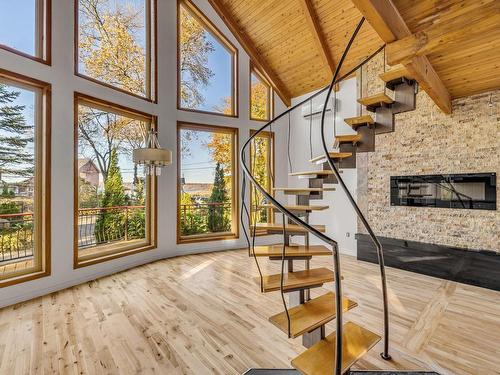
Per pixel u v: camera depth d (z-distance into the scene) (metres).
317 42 4.82
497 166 3.53
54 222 3.46
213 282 3.79
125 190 4.52
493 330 2.52
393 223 4.50
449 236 3.91
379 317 2.78
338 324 1.39
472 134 3.72
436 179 4.03
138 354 2.17
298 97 6.38
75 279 3.67
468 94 3.71
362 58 4.88
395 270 4.33
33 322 2.67
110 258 4.13
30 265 3.34
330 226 5.53
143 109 4.59
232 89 5.91
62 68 3.54
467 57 2.88
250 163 6.00
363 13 1.91
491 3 1.88
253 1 5.01
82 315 2.82
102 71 4.20
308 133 6.11
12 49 3.08
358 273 4.18
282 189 3.04
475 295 3.34
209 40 5.66
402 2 2.00
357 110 5.09
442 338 2.40
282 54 5.68
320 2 4.43
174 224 5.14
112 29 4.33
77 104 3.71
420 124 4.19
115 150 4.36
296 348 2.26
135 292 3.42
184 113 5.21
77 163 3.72
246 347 2.27
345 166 3.43
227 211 5.84
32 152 3.37
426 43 2.13
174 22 5.08
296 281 2.16
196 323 2.66
